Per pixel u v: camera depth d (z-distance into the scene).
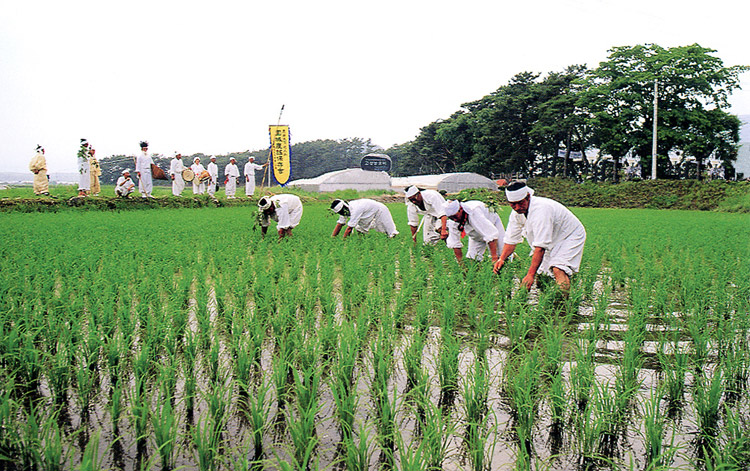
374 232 13.35
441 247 10.82
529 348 5.03
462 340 5.28
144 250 9.69
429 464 3.03
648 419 3.23
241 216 20.19
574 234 6.93
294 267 8.05
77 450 3.22
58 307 5.43
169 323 4.90
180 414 3.63
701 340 4.69
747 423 3.58
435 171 78.25
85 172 23.41
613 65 43.41
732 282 7.61
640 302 5.87
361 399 3.95
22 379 4.14
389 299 6.49
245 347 4.32
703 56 40.50
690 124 42.47
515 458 3.20
